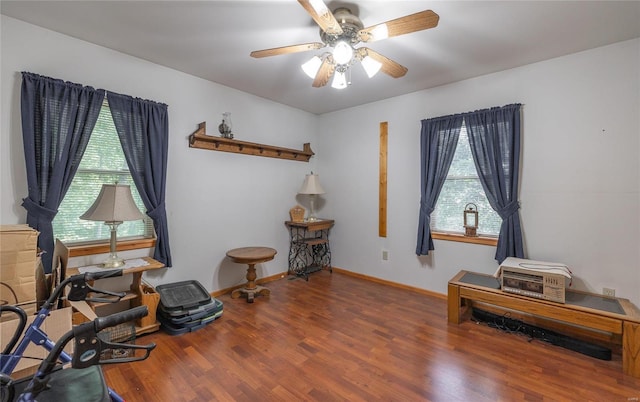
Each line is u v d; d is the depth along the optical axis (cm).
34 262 152
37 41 216
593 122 246
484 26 211
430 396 173
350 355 215
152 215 270
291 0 184
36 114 213
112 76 252
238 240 356
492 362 207
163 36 230
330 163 445
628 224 234
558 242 263
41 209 212
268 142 387
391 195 376
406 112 361
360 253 409
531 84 274
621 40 231
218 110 330
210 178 327
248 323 266
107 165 255
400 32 172
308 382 185
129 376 189
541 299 232
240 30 220
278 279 398
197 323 254
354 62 265
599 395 173
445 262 331
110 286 255
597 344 231
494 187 288
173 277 298
